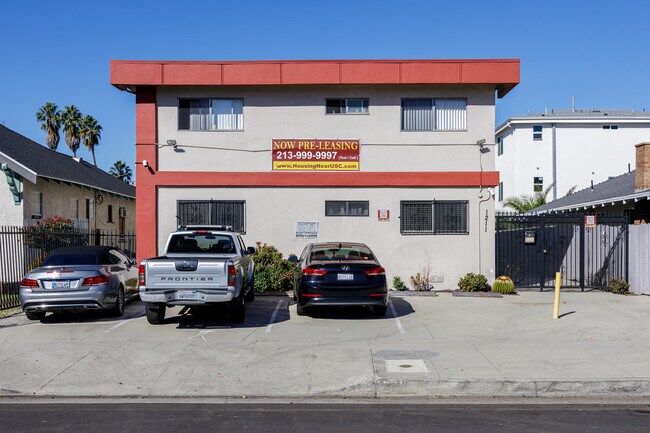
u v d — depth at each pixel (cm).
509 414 661
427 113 1669
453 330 1098
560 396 745
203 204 1659
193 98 1667
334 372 823
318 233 1653
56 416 656
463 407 693
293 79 1617
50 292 1130
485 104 1655
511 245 1770
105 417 652
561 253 1981
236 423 628
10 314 1293
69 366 861
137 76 1611
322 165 1656
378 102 1662
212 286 1067
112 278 1202
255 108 1664
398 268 1647
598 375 783
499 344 978
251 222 1656
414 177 1645
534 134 3550
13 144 2231
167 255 1175
